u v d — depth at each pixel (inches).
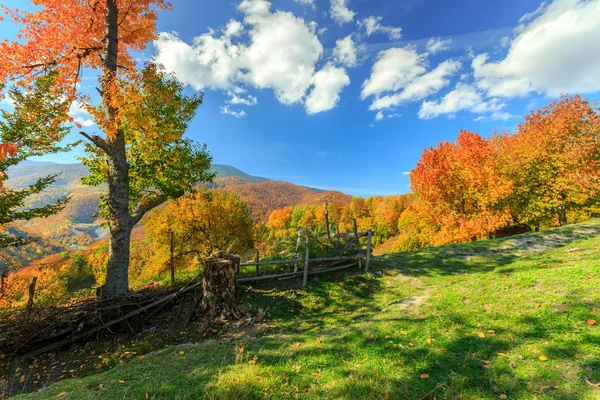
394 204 3472.0
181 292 297.1
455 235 826.8
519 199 820.6
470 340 158.2
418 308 233.5
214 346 195.5
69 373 198.1
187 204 866.1
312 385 125.1
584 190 683.4
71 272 1419.8
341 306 288.5
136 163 353.4
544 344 139.9
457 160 860.6
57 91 348.2
